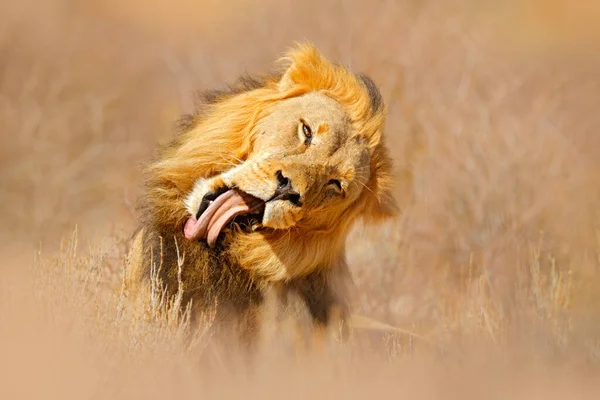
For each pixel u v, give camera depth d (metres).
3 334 9.38
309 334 10.60
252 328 10.48
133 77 24.23
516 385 9.55
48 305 9.84
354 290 12.42
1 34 23.09
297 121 10.64
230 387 9.16
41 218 16.58
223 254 10.55
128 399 8.55
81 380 8.70
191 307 10.41
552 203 15.92
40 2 26.86
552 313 11.60
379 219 11.56
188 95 20.52
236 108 10.90
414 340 11.34
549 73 23.94
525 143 17.16
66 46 25.23
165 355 9.21
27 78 21.16
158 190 10.75
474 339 11.00
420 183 16.16
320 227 10.75
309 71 11.09
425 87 18.42
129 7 33.25
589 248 14.85
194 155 10.72
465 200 15.82
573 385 9.70
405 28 20.50
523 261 14.48
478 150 16.62
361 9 20.88
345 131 10.80
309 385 9.15
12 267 13.78
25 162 17.95
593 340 11.07
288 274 10.65
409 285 14.28
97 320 9.57
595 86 23.25
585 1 35.03
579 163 17.61
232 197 10.33
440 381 9.49
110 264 12.09
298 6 22.62
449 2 23.80
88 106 20.84
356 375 9.64
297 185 10.25
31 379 8.66
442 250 15.03
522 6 33.81
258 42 22.72
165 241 10.70
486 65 21.08
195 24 32.03
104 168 18.39
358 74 11.66
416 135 17.31
